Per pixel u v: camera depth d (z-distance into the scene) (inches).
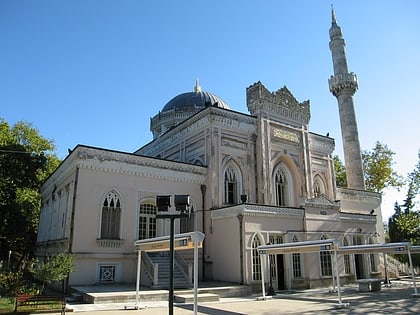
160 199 436.5
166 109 1807.3
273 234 1015.0
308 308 669.9
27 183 1488.7
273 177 1262.3
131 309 629.9
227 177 1163.9
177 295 764.0
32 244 1579.7
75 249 872.9
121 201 967.6
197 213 1085.8
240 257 941.8
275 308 669.9
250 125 1230.3
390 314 595.8
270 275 938.7
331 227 1163.3
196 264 485.7
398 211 1963.6
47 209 1311.5
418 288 1051.3
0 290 726.5
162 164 1053.2
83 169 928.3
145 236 1011.9
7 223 1423.5
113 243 921.5
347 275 1179.9
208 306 693.3
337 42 1813.5
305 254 1072.8
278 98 1314.0
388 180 2171.5
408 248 879.1
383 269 1448.1
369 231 1311.5
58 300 588.4
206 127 1159.6
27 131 1668.3
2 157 1412.4
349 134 1690.5
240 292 879.1
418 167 1350.9
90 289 792.3
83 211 903.7
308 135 1382.9
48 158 1663.4
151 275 858.1
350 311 630.5
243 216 963.3
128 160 997.2
